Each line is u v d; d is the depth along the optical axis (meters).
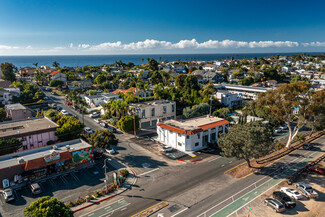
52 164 47.88
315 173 46.06
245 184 42.00
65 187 41.75
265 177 44.53
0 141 49.31
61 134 59.28
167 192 39.59
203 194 38.78
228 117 87.38
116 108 81.88
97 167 49.91
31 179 44.12
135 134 72.50
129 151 59.16
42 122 67.19
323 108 54.94
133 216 33.12
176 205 35.72
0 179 41.81
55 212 27.30
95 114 93.25
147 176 45.66
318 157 53.56
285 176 44.84
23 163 44.12
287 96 54.31
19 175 43.41
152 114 82.94
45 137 59.84
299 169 47.41
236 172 46.91
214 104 103.00
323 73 193.88
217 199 37.28
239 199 37.25
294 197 37.03
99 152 55.16
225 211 34.19
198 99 105.12
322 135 69.62
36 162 44.38
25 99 113.94
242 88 131.00
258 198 37.50
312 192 37.75
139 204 36.12
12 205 36.28
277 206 33.69
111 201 37.06
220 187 41.06
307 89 53.09
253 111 85.75
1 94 105.81
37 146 58.62
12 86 130.38
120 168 49.38
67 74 184.88
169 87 123.81
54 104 107.62
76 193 39.66
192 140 59.66
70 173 47.22
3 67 148.25
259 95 60.06
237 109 105.50
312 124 61.91
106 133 54.12
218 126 66.75
